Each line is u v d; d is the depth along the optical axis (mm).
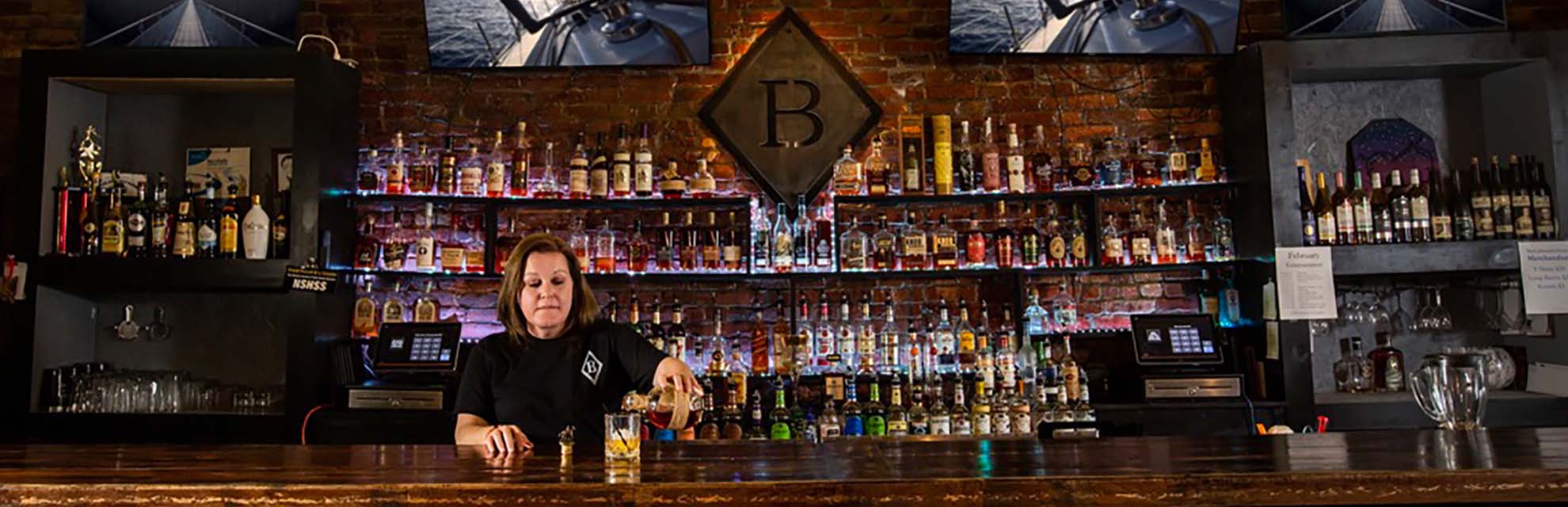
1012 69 4965
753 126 4887
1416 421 4301
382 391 4270
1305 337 4285
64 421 4305
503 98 4926
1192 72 4961
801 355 4547
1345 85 4973
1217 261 4594
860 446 2350
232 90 4742
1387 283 4832
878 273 4605
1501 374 4562
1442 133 4906
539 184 4863
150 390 4543
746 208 4703
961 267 4809
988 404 4449
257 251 4410
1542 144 4465
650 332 4621
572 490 1728
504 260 4688
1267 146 4391
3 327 4598
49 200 4414
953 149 4871
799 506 1728
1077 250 4672
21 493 1744
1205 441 2322
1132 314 4707
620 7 4805
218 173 4855
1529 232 4402
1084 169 4742
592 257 4820
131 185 4758
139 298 4867
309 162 4359
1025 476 1759
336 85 4562
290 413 4262
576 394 2881
